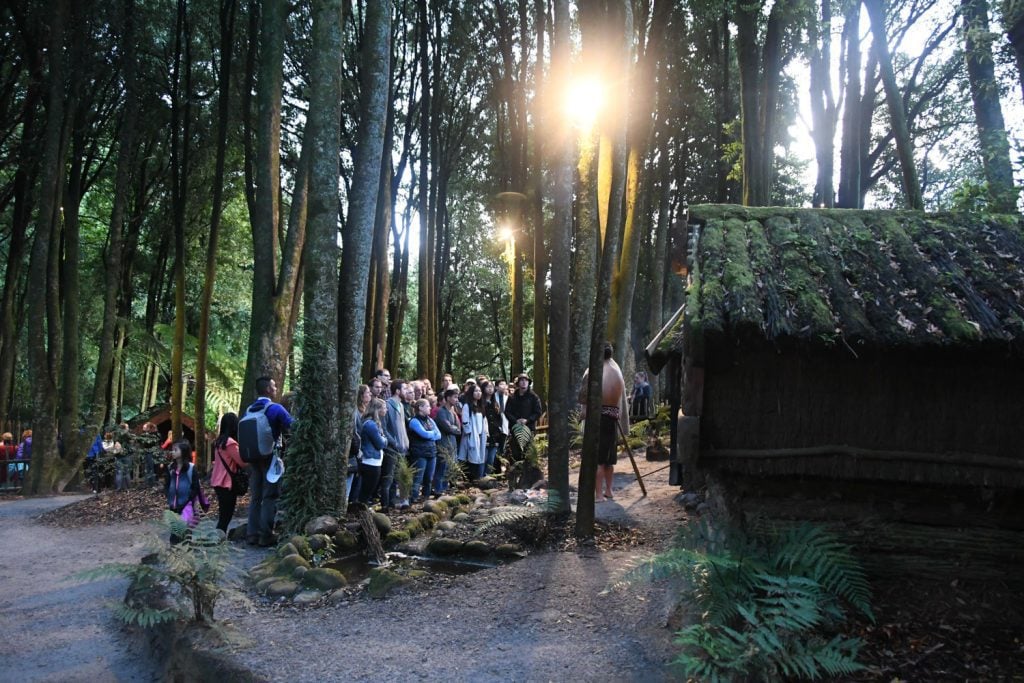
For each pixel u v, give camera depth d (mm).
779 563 4316
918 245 5020
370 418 9484
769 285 4516
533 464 11266
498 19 19672
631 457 9727
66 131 18312
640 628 5129
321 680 4543
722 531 4512
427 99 19188
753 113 14289
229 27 17438
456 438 12391
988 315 4211
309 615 5859
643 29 17234
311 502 8070
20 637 6098
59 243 20844
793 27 14391
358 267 9180
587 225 11305
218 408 21297
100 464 17984
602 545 7266
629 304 15945
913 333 4160
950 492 4438
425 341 19891
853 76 13586
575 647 4902
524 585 6238
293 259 12695
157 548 5555
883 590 4434
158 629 5609
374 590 6297
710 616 4172
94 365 30891
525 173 20359
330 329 8734
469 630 5348
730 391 4535
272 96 12594
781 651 3711
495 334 34719
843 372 4418
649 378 26469
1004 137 9195
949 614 4234
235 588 6516
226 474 8578
